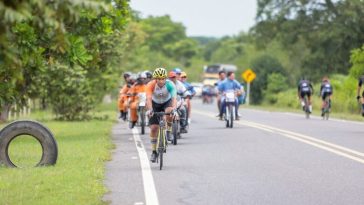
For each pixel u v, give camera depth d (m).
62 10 11.13
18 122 26.70
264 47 140.62
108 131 47.16
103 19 23.62
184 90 40.72
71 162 27.97
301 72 132.38
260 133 44.22
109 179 23.84
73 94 60.97
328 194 20.67
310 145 35.62
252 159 29.78
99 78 63.34
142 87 46.69
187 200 19.72
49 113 75.69
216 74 178.38
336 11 128.50
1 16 10.65
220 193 20.97
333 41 127.31
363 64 79.56
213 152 32.78
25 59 15.41
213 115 73.69
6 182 22.30
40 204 18.38
